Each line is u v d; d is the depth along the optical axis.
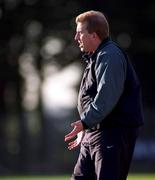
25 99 80.62
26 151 74.56
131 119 17.62
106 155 17.58
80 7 75.56
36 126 78.75
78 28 17.89
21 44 77.06
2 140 75.44
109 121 17.66
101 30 17.73
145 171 67.75
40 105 78.81
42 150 74.25
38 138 74.75
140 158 71.06
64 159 73.12
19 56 77.56
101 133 17.72
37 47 77.38
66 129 74.88
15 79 78.62
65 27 76.25
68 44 76.69
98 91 17.22
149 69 76.94
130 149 17.92
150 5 76.12
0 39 76.94
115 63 17.31
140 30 76.38
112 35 75.69
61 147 73.94
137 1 75.81
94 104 17.22
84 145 18.17
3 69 77.81
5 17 76.31
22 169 72.44
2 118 77.19
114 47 17.58
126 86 17.70
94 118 17.20
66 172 68.69
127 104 17.66
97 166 17.73
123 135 17.66
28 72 79.06
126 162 17.92
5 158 74.56
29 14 76.31
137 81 17.94
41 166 72.19
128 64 17.77
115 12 75.44
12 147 75.00
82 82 18.06
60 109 87.12
